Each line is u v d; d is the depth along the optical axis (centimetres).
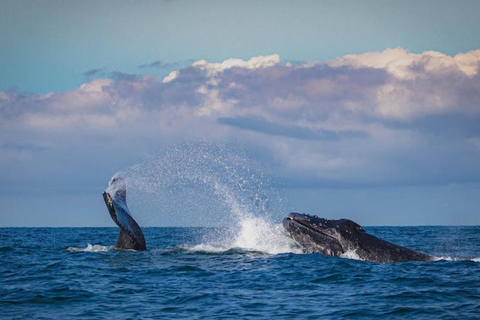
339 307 6900
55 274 9244
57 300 7412
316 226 10144
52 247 15762
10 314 6744
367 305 6950
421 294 7406
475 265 9319
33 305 7175
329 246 9925
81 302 7294
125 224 11475
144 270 9419
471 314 6384
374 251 9612
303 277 8612
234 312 6750
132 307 7025
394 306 6862
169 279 8681
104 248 13088
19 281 8712
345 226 9950
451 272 8731
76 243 19150
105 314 6719
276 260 9925
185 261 10206
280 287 8056
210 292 7762
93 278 8819
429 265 9269
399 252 9694
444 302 6988
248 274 8925
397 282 8138
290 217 10488
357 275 8581
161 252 11350
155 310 6881
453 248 14862
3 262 10906
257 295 7588
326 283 8225
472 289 7619
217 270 9312
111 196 11312
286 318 6475
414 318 6325
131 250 11762
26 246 16400
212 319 6469
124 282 8494
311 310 6794
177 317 6562
